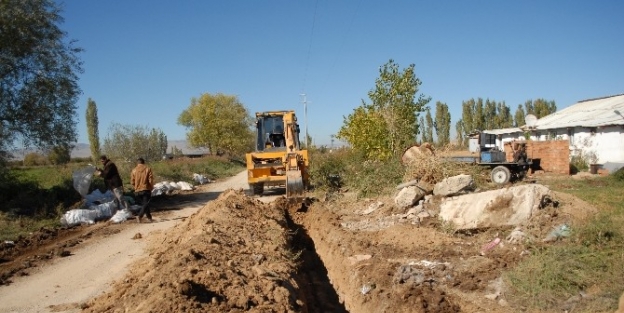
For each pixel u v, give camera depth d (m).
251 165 17.97
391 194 14.30
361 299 7.37
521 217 9.30
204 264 6.63
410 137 22.33
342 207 14.22
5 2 15.48
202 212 11.29
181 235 9.55
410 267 7.65
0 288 7.63
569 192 14.30
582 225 8.20
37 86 16.55
